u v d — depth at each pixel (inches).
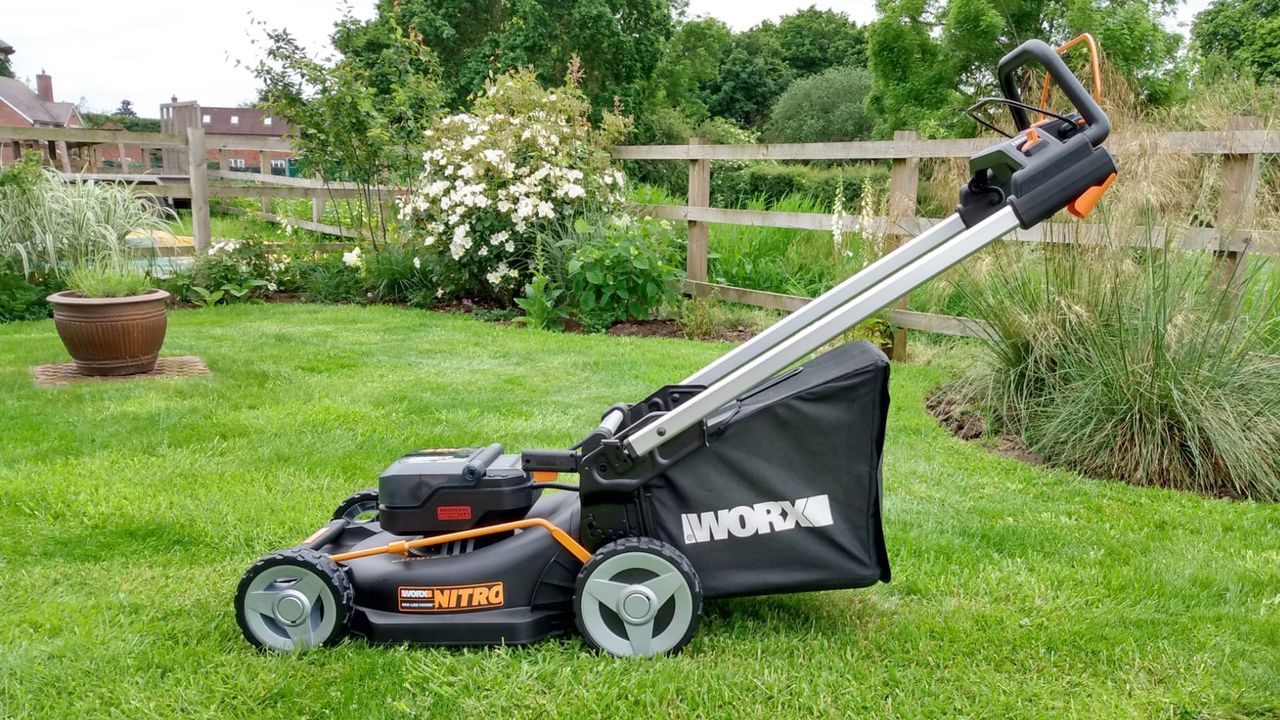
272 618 99.0
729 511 96.7
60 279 340.2
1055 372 176.6
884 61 956.6
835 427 95.0
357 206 477.1
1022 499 147.2
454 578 100.2
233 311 344.5
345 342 279.3
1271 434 154.7
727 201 700.0
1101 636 101.7
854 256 275.6
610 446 96.0
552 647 98.9
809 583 96.3
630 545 95.4
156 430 181.3
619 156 371.6
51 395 207.5
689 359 252.8
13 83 1950.1
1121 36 753.6
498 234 332.8
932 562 122.3
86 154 694.5
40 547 126.5
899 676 93.2
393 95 413.4
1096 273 168.7
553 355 258.8
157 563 122.6
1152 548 127.6
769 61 1763.0
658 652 96.7
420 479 103.0
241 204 650.8
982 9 858.8
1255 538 131.4
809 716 86.7
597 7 988.6
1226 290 159.8
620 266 306.0
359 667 94.5
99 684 92.5
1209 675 93.7
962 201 97.1
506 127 346.9
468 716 86.8
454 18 1075.3
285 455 166.7
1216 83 205.8
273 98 386.9
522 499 104.0
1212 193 186.5
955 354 220.2
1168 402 157.6
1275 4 951.6
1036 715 86.9
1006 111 224.4
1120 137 177.5
